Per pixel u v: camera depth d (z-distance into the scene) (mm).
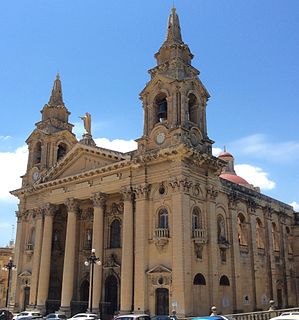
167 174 37594
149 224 38000
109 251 43969
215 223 39031
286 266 52875
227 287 39281
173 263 34875
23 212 52094
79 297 45781
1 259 69750
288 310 37469
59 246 50688
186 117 39625
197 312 34531
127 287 37156
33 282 47031
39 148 54688
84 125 46969
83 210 48656
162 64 42594
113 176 41750
